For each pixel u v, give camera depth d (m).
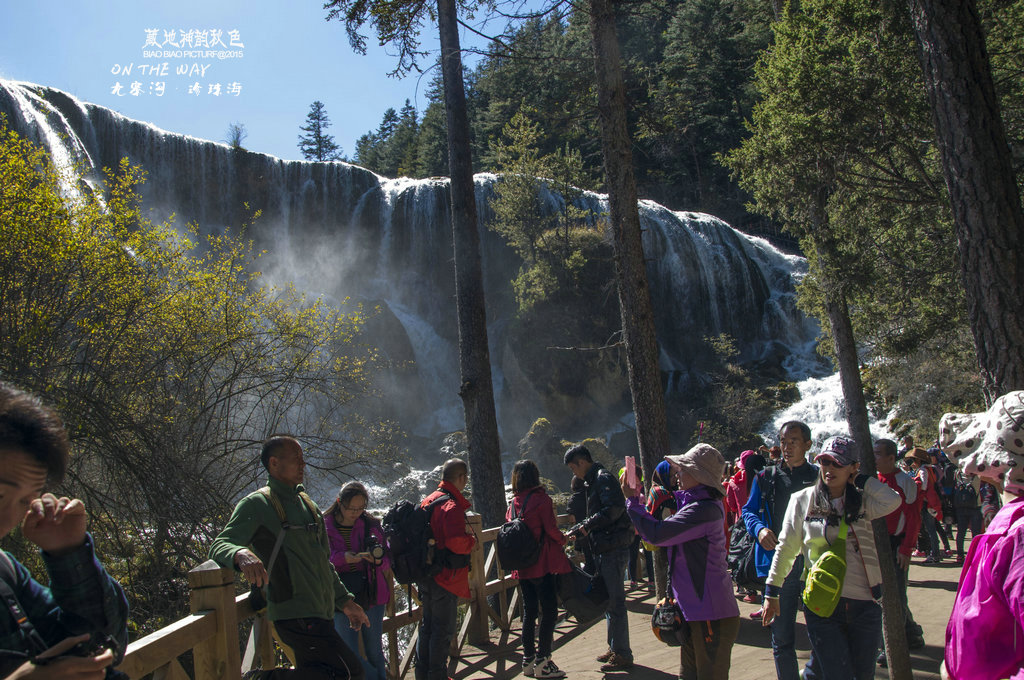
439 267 36.66
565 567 5.71
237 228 34.25
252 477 11.30
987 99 5.86
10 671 1.62
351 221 37.12
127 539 9.19
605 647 6.74
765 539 4.55
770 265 43.09
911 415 24.77
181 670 3.12
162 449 9.19
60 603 1.86
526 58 9.84
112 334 9.80
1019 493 2.22
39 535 1.83
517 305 36.81
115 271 9.78
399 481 21.95
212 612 3.39
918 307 13.98
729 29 29.88
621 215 7.36
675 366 37.31
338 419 13.65
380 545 4.84
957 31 5.90
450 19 10.96
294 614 3.65
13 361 8.64
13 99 24.61
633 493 4.23
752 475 7.27
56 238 9.19
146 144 32.06
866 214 12.23
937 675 5.29
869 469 12.23
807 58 10.97
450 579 5.13
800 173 11.52
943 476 10.98
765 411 33.34
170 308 10.59
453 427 33.84
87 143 29.84
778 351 38.78
